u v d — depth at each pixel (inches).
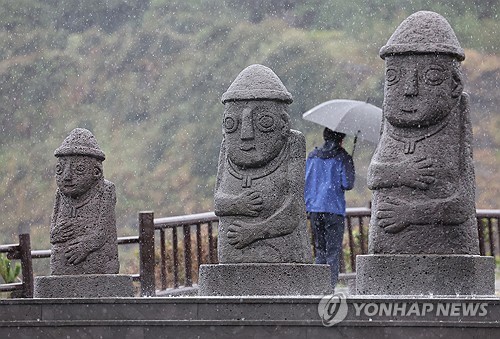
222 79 1877.5
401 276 806.5
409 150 819.4
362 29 1919.3
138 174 1833.2
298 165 866.1
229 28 1923.0
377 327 730.2
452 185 815.1
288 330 743.7
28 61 1900.8
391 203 817.5
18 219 1827.0
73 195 933.8
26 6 1925.4
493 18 1916.8
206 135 1844.2
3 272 1214.3
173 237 1149.1
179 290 1141.7
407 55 821.2
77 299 788.6
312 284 848.9
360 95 1851.6
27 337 797.2
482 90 1877.5
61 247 930.7
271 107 861.2
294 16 1939.0
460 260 800.3
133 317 773.3
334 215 1088.8
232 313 753.6
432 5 1927.9
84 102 1879.9
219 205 864.3
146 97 1876.2
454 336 722.2
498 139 1846.7
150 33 1916.8
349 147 1983.3
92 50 1911.9
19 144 1859.0
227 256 859.4
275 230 852.0
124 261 1774.1
